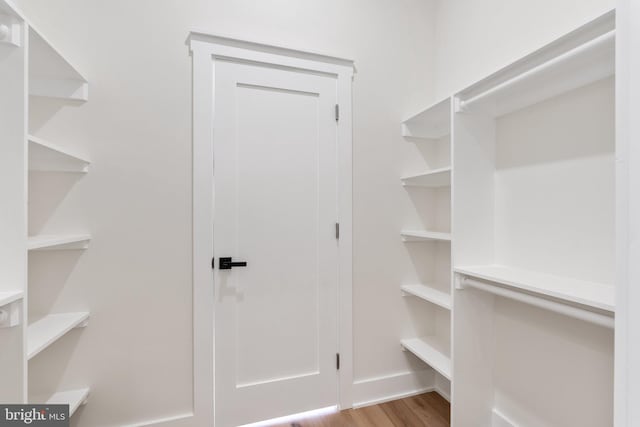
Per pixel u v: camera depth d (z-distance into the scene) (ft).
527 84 4.24
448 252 6.80
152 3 5.37
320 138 6.36
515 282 4.23
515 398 5.23
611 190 3.93
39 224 4.86
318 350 6.31
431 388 7.13
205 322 5.57
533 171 4.93
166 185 5.43
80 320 4.77
